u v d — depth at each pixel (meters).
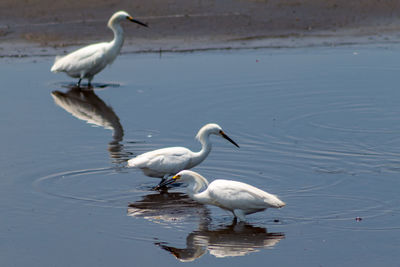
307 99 18.92
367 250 10.48
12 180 13.10
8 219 11.46
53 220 11.49
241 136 15.91
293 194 12.52
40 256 10.29
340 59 23.27
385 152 14.84
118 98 19.23
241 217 11.47
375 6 30.58
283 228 11.26
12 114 17.56
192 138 15.75
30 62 22.97
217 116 17.41
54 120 17.12
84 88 20.53
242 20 28.34
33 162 14.05
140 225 11.38
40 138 15.65
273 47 25.09
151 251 10.49
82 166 13.94
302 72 21.64
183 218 11.70
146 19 28.09
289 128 16.53
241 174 13.54
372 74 21.34
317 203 12.14
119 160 14.32
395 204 12.10
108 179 13.36
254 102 18.64
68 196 12.49
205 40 25.95
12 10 28.27
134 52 24.44
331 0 31.09
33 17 27.72
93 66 20.67
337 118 17.33
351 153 14.76
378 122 17.00
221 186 11.60
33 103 18.72
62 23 27.19
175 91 19.70
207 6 29.77
